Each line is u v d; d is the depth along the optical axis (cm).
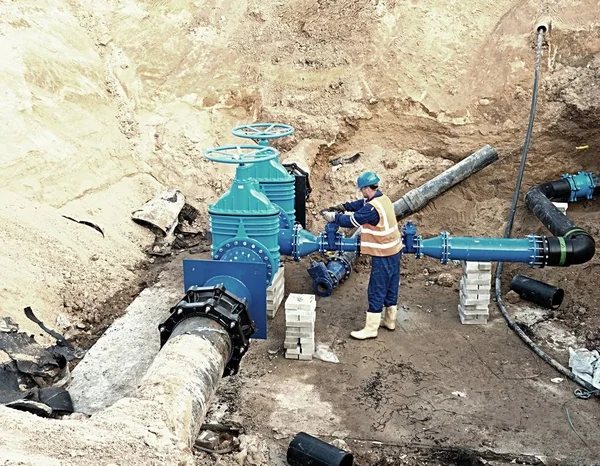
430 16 1002
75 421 364
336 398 576
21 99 799
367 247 650
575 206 881
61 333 645
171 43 1080
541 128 892
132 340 649
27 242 695
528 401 570
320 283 794
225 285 561
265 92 1053
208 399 428
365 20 1032
